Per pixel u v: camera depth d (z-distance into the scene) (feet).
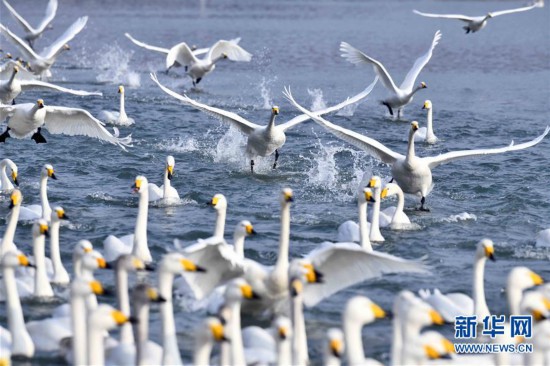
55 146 99.60
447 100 146.20
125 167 91.61
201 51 154.71
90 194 80.53
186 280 49.37
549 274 61.05
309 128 117.08
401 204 72.33
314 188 86.12
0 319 51.24
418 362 40.42
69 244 65.67
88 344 39.55
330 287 49.14
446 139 112.88
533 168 95.04
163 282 43.14
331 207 78.79
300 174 91.91
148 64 188.75
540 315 40.75
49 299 53.67
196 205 78.43
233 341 41.19
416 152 105.81
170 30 264.31
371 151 81.15
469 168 94.99
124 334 45.55
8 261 46.16
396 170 79.77
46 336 46.34
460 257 64.69
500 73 184.44
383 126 120.67
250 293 40.73
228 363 40.73
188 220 73.00
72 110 77.41
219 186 85.66
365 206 63.46
